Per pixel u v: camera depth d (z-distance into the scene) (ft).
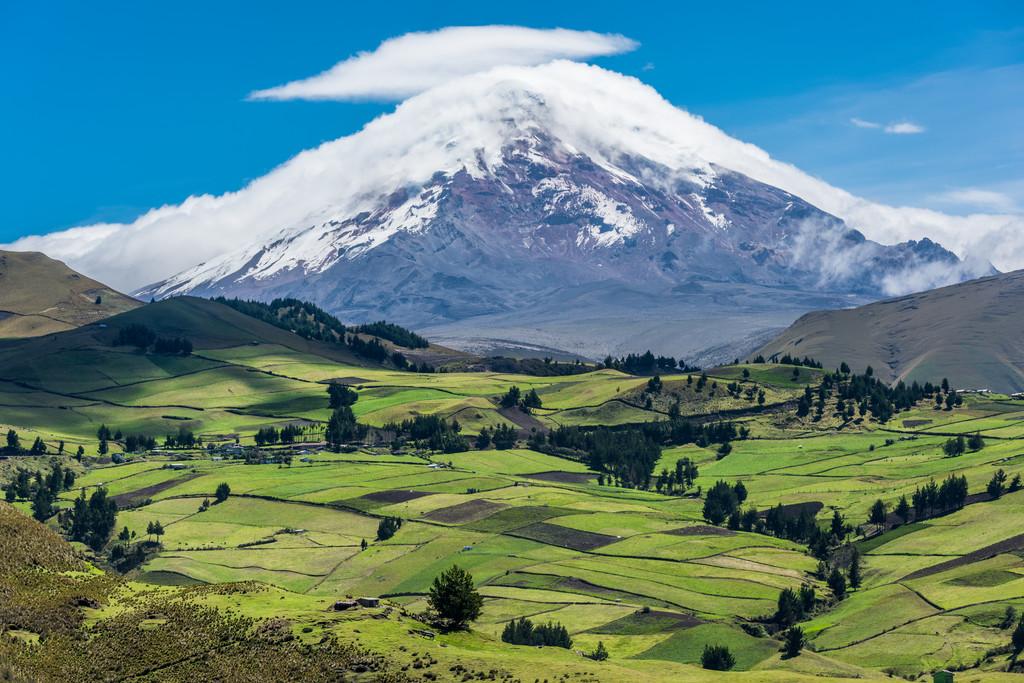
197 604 525.34
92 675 452.76
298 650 472.85
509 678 453.99
